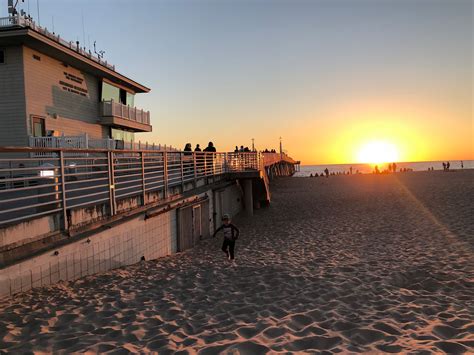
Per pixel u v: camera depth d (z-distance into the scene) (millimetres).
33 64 17703
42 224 6668
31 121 17406
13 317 5684
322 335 5230
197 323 5969
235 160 22578
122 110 24766
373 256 11023
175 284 8344
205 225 16609
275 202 28438
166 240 12469
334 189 36094
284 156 64438
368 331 5316
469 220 16109
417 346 4730
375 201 25266
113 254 9281
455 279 8258
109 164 8742
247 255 12148
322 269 9617
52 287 7074
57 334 5262
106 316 6141
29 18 19109
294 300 7160
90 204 8078
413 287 7941
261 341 5055
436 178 41531
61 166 7102
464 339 4906
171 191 12727
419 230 14891
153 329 5625
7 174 14906
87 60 20422
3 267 5816
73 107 20906
